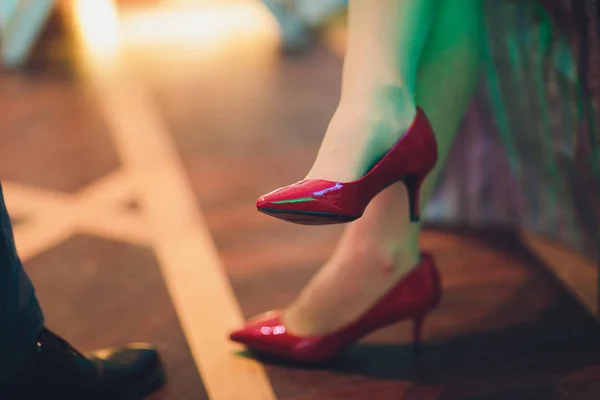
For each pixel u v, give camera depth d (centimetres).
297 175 216
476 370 151
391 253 145
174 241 189
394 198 143
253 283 175
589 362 151
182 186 212
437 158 142
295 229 193
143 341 160
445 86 144
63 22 396
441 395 146
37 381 133
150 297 171
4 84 318
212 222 196
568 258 178
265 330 152
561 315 162
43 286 175
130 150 240
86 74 331
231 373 151
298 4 391
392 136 135
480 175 186
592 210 166
